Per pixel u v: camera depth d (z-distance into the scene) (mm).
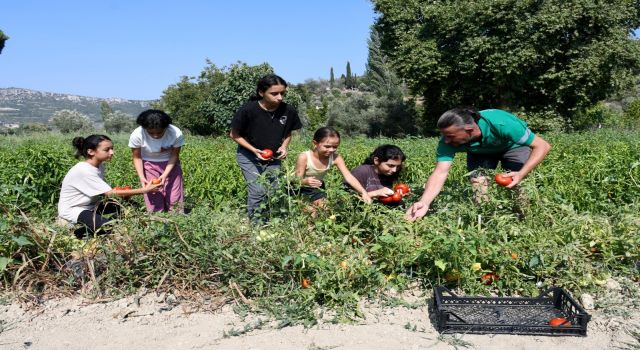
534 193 4824
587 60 26672
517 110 29359
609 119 38312
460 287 4254
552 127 27656
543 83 28641
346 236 4379
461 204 4684
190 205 5605
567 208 4891
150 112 5723
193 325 3717
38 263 4371
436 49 29203
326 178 6039
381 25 33125
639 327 3631
